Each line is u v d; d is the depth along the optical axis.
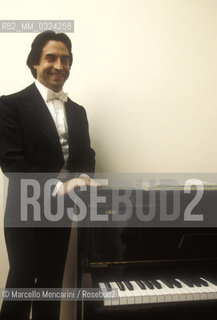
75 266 1.48
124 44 1.58
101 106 1.58
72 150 1.35
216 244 1.04
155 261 1.01
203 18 1.61
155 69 1.59
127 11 1.58
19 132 1.23
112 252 1.00
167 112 1.60
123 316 0.91
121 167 1.58
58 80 1.35
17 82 1.54
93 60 1.57
